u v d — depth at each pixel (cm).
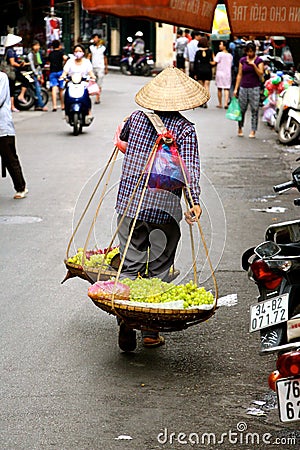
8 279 893
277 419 570
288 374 470
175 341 721
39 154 1786
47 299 827
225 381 634
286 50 2539
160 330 651
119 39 5075
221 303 816
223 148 1903
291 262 527
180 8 784
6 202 1295
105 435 543
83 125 2133
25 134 2130
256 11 827
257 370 656
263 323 529
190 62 3052
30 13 3494
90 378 637
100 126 2278
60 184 1437
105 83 3822
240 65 2038
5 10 3359
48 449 522
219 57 2784
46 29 3481
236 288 863
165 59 4688
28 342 711
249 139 2056
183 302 639
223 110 2764
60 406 586
